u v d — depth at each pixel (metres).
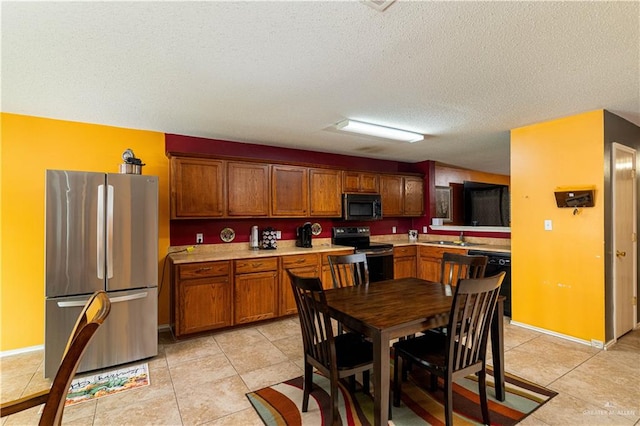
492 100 2.75
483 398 1.94
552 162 3.32
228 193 3.85
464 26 1.68
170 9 1.52
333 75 2.27
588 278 3.07
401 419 2.02
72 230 2.60
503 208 7.02
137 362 2.82
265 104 2.83
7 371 2.68
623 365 2.66
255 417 2.04
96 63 2.06
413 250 5.23
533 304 3.48
